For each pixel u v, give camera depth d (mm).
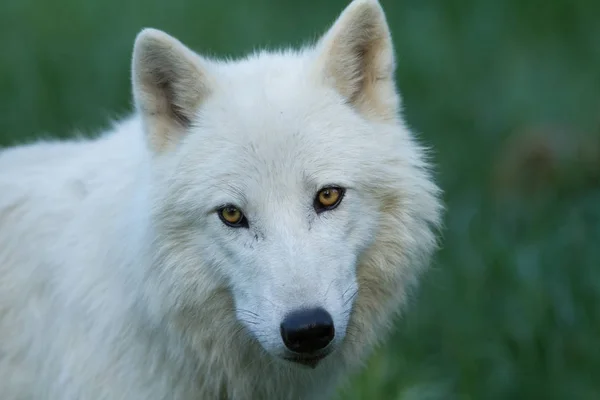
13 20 21797
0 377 9594
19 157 10195
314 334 7891
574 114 20078
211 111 8633
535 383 11891
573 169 16609
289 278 8039
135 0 23547
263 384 9250
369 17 8805
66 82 19328
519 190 16844
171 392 8977
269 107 8484
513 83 21656
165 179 8594
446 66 22172
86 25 21719
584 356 12172
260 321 8164
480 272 13172
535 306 12422
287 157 8336
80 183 9375
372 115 8969
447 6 24656
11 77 19219
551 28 23906
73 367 8961
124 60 19922
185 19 22500
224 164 8398
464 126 19703
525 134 17750
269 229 8266
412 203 8867
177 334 8766
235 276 8445
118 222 8883
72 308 8984
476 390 11922
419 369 12219
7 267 9539
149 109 8688
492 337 12375
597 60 22562
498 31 23656
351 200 8508
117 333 8828
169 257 8617
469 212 15648
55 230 9328
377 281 9008
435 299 13172
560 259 13203
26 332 9445
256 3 24562
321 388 9469
